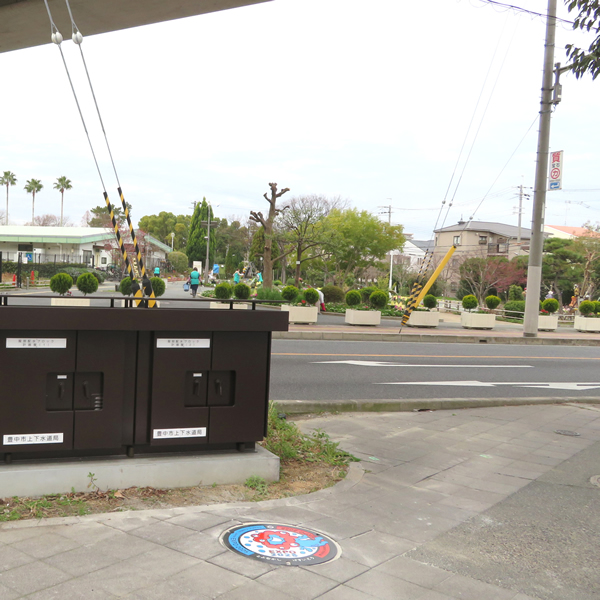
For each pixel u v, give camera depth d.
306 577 3.34
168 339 4.63
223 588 3.12
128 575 3.18
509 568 3.74
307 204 39.84
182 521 4.00
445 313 37.75
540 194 21.36
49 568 3.21
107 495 4.34
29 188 87.31
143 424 4.63
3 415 4.20
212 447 4.99
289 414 8.30
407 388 10.64
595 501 5.18
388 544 3.98
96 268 48.00
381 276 57.78
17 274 34.06
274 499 4.65
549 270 50.91
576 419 8.73
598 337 25.00
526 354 17.44
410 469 5.91
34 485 4.23
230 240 89.00
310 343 16.58
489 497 5.18
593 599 3.40
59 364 4.32
